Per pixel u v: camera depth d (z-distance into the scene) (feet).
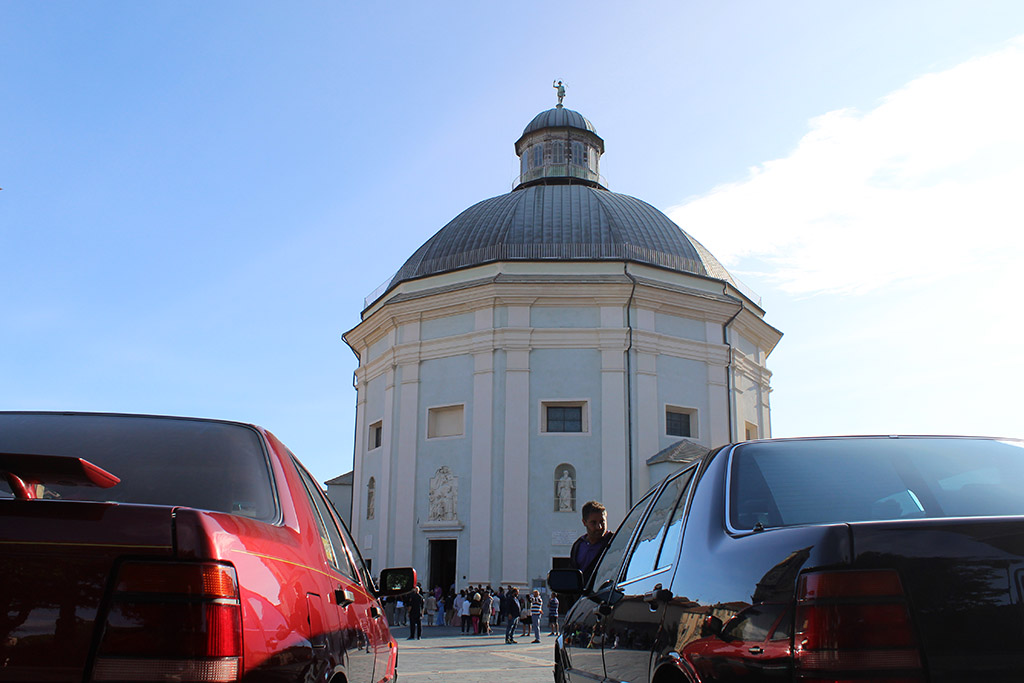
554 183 144.66
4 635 8.55
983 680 8.53
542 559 106.01
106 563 8.80
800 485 12.32
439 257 126.82
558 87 159.02
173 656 8.58
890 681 8.54
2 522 8.85
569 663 20.67
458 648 73.05
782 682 9.12
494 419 110.83
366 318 130.11
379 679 16.85
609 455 108.37
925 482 12.12
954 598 8.75
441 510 111.55
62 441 12.80
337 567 14.61
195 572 8.89
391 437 118.93
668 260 121.70
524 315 114.01
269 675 9.47
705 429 115.44
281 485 12.92
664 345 114.52
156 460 12.53
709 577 11.58
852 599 8.81
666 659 12.40
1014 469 12.57
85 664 8.51
